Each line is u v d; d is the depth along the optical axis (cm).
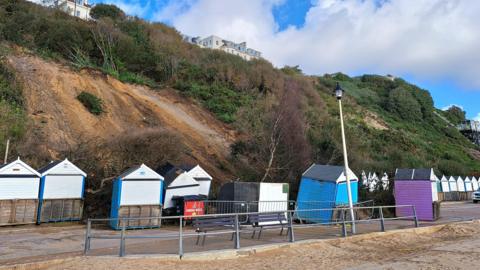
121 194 1546
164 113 3075
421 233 1448
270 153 2486
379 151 4328
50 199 1578
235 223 1035
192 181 1792
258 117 3347
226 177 2447
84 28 3766
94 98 2689
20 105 2266
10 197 1484
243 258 951
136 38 4412
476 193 3634
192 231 1484
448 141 7550
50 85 2647
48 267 858
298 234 1330
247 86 4397
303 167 2492
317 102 5050
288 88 4203
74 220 1645
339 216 1647
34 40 3288
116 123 2662
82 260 896
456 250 1091
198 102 3659
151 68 4041
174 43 4838
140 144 2123
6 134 1898
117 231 1489
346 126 4069
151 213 1593
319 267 867
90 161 1941
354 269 849
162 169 1927
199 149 2692
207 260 919
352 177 1789
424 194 1961
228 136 3158
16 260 913
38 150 1952
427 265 892
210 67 4466
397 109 7844
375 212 2111
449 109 10675
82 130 2380
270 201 1622
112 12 5112
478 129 9350
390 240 1253
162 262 881
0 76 2328
